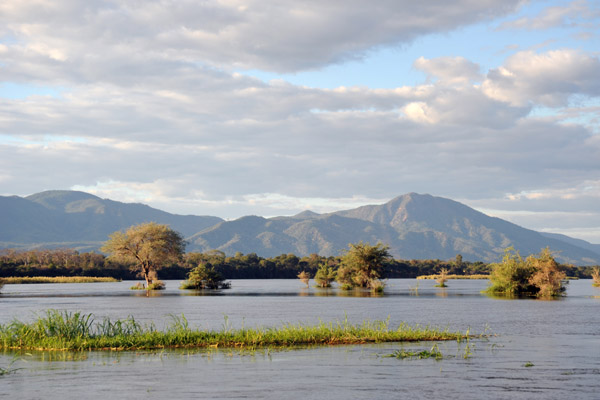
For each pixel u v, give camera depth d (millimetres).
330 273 140000
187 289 124812
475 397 18500
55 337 30266
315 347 29781
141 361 25438
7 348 29562
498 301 76312
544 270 94188
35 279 167375
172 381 21062
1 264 183875
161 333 31641
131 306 65438
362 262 111875
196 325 41906
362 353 27672
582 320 47156
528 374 22344
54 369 23578
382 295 95188
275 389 19672
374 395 18766
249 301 76250
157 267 127250
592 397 18531
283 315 51562
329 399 18219
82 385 20484
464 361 25391
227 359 25922
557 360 25734
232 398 18406
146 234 122938
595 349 29422
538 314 53250
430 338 32906
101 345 29625
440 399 18203
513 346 30484
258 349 29062
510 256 102625
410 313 54375
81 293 102312
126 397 18641
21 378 21781
